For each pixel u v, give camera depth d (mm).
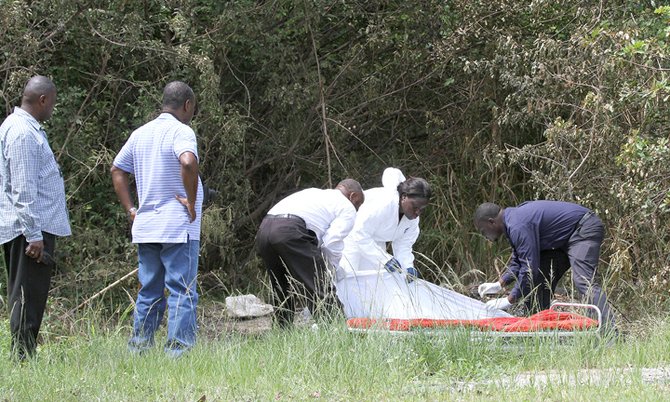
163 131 12039
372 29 20266
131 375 10719
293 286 13727
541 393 9500
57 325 14969
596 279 13781
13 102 17203
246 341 12719
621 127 16828
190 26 18328
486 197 21578
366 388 10000
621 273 16500
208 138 18750
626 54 15539
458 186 21828
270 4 19297
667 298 15844
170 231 11844
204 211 18297
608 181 16844
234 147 18734
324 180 21391
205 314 17422
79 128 17766
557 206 13859
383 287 13875
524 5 19422
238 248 20953
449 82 20828
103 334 13875
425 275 21406
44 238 11305
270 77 20125
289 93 19781
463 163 21891
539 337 11859
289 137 20969
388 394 9734
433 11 20328
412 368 10953
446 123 22125
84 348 12320
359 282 13914
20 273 11195
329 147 21203
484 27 19922
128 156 12289
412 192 14094
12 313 11234
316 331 11906
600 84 16391
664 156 14586
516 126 21172
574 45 16812
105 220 18266
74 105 17812
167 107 12281
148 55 17922
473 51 20391
